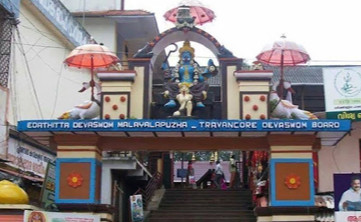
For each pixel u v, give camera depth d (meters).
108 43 21.47
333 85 14.62
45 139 11.76
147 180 20.55
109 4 22.64
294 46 11.40
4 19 13.89
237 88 11.49
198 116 11.53
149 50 11.84
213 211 18.41
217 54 11.71
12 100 14.82
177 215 18.00
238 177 23.92
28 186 14.98
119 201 18.36
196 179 32.97
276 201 10.90
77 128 10.84
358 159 15.26
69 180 11.19
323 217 12.45
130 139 11.59
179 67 11.77
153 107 11.71
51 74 17.44
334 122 10.59
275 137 11.07
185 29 11.70
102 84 11.59
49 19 16.70
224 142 11.55
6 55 13.90
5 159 13.44
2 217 10.34
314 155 15.27
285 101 11.35
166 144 11.62
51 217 10.33
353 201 11.04
